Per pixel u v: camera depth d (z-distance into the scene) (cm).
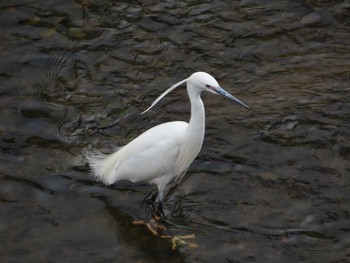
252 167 1165
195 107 994
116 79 1381
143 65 1416
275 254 997
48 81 1375
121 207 1095
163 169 1059
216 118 1280
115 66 1416
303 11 1570
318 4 1587
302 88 1345
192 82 967
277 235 1030
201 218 1070
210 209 1086
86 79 1381
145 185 1145
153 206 1097
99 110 1302
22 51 1451
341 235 1025
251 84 1363
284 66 1410
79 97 1334
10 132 1241
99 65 1418
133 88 1357
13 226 1052
